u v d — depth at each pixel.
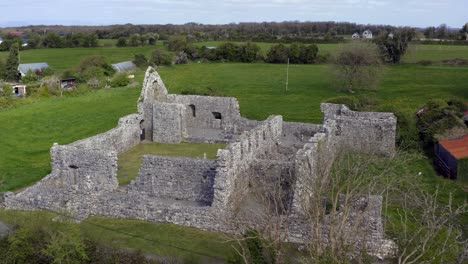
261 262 23.70
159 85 58.78
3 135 61.53
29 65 119.62
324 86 103.75
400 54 133.62
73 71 111.62
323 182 28.02
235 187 33.69
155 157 36.09
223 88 102.19
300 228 27.98
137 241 29.38
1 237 27.53
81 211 32.88
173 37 172.12
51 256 25.30
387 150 48.44
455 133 50.19
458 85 98.81
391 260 26.42
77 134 63.00
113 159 36.94
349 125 49.06
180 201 35.88
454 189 38.97
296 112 75.94
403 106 73.88
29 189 35.94
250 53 149.50
